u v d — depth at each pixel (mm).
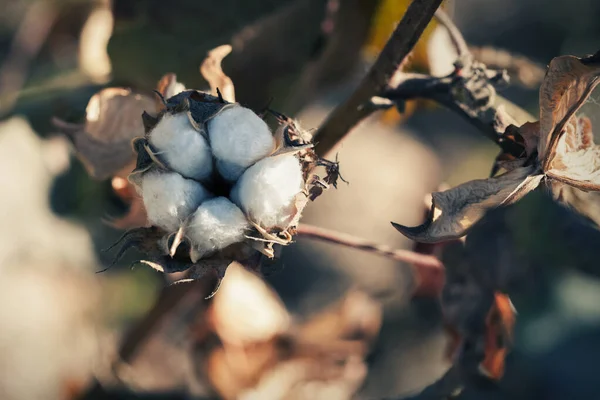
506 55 696
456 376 596
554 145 502
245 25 701
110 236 881
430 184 1368
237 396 713
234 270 700
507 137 523
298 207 485
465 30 1611
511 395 979
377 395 1055
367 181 1311
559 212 721
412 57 641
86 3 814
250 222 481
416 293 629
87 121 587
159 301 649
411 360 1087
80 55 758
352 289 833
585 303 1055
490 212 500
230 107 487
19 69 921
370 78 551
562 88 496
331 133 565
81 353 890
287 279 1227
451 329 597
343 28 688
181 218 481
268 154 485
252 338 709
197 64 699
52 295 898
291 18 698
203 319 703
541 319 1051
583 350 1028
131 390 690
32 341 880
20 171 812
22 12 1207
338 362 750
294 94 718
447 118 1475
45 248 863
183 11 700
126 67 703
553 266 738
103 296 938
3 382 871
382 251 605
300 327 758
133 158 593
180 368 794
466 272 588
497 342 588
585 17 1532
